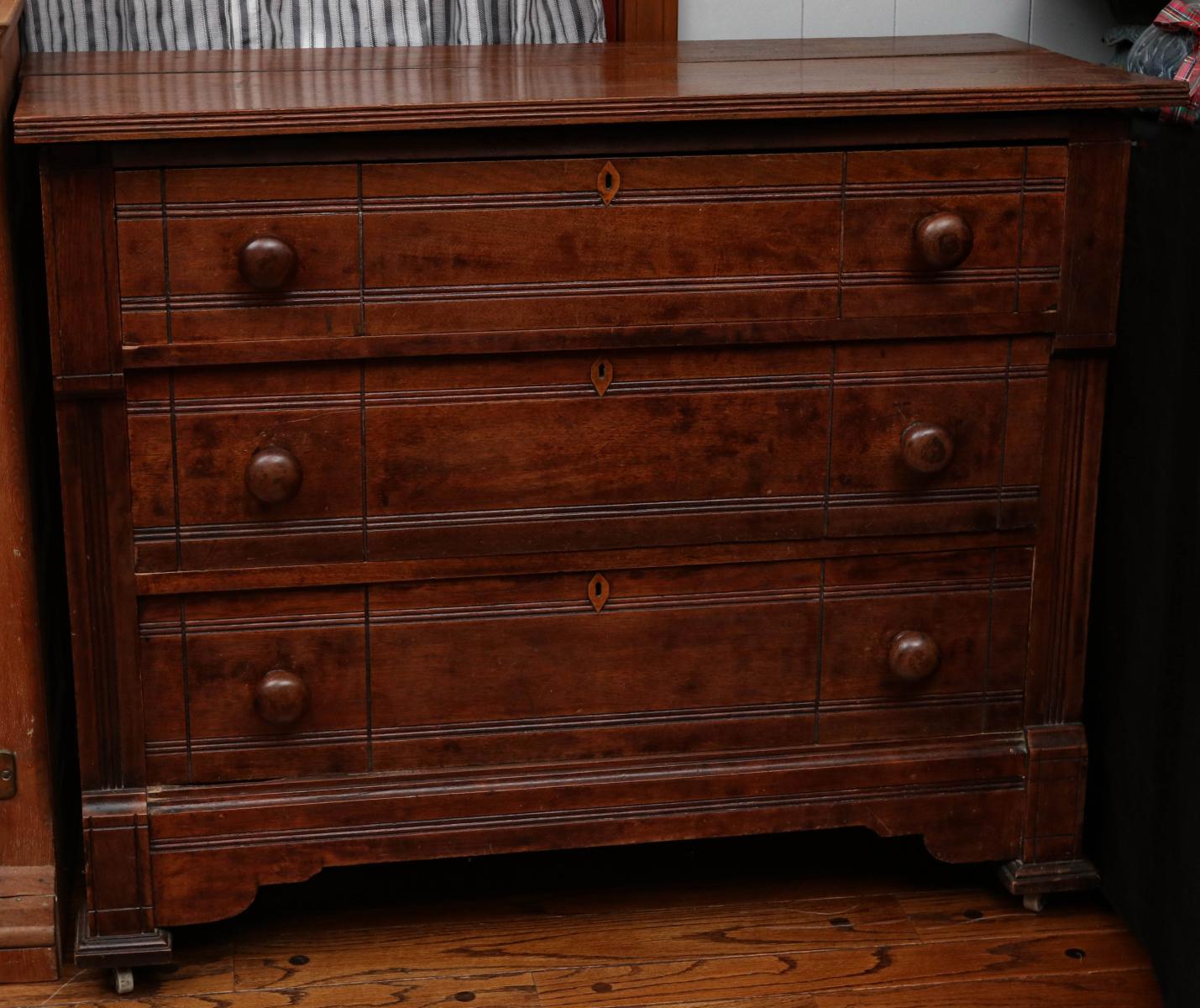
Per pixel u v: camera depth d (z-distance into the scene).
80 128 1.61
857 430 1.89
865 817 2.00
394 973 1.93
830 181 1.80
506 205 1.75
